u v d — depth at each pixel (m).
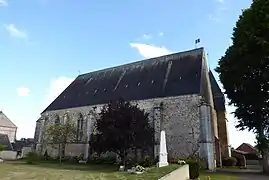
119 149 24.23
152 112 28.06
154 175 9.27
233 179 15.30
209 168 23.12
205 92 28.02
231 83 22.83
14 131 63.50
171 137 26.17
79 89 39.41
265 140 21.50
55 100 40.41
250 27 21.25
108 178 9.27
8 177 10.20
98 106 32.72
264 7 20.64
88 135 31.86
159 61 33.38
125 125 24.27
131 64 36.44
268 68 20.31
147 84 31.08
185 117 26.05
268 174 18.94
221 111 32.12
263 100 21.33
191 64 29.66
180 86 27.91
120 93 32.25
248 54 20.89
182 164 15.02
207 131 24.48
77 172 15.03
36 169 16.78
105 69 39.84
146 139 24.62
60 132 32.84
